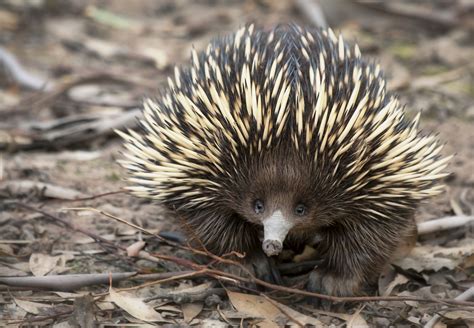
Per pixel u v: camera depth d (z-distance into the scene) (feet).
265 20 56.54
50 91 42.55
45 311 24.13
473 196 34.12
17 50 49.93
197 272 24.73
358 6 56.18
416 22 56.29
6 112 40.45
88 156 36.47
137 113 38.17
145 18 58.08
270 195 23.03
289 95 22.80
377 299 23.76
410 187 24.12
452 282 27.25
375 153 23.27
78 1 59.72
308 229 24.86
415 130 24.97
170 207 25.71
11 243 28.30
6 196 31.89
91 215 30.86
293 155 22.81
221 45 25.91
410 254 28.86
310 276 26.02
